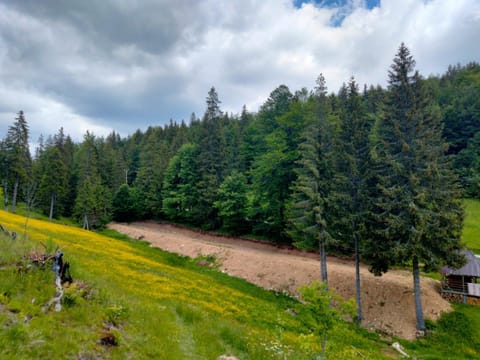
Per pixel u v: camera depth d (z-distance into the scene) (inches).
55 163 2271.2
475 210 1899.6
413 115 811.4
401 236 805.9
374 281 965.8
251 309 749.3
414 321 788.6
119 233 2065.7
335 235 974.4
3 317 281.3
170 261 1325.0
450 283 951.0
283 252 1432.1
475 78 3157.0
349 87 997.8
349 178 926.4
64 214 2615.7
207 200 1875.0
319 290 462.6
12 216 1402.6
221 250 1374.3
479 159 2150.6
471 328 750.5
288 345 546.9
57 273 398.3
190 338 462.0
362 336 740.7
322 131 1005.2
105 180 2851.9
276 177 1358.3
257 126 1809.8
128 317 415.2
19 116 1883.6
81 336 307.9
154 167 2591.0
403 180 822.5
